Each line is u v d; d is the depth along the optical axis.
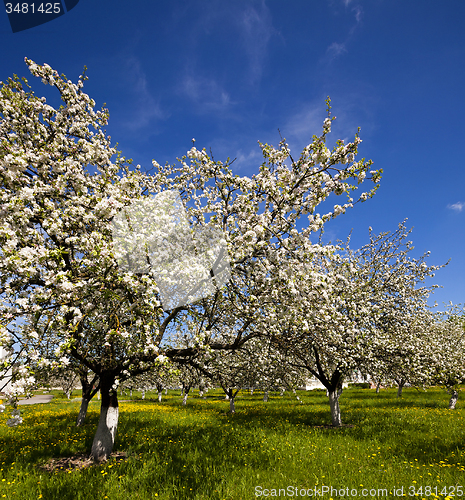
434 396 29.06
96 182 7.72
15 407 5.38
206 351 7.04
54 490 5.84
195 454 7.97
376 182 6.38
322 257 7.26
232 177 8.13
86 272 6.43
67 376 11.42
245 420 14.85
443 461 7.49
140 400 34.00
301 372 14.94
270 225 7.55
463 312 23.25
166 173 9.95
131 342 6.99
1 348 5.14
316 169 6.80
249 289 8.13
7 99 7.52
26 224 5.91
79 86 8.66
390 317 14.84
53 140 7.84
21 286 6.54
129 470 6.84
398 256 15.83
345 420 14.82
